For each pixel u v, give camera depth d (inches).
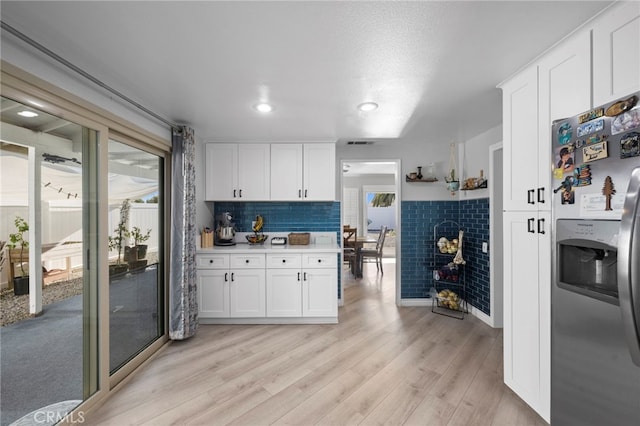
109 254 83.6
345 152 159.9
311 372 91.0
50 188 64.6
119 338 87.7
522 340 73.2
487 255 131.3
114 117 81.2
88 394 74.4
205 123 115.1
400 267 158.4
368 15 51.9
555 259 58.1
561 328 57.0
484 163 133.4
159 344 105.8
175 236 110.2
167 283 112.7
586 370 52.0
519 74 72.6
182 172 112.9
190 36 58.1
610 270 50.9
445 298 146.3
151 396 79.5
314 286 130.6
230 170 141.4
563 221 56.0
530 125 69.0
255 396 79.4
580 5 49.6
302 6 49.5
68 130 68.9
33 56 58.6
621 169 45.4
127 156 91.4
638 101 43.3
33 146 60.5
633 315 40.7
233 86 81.2
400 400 77.4
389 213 345.7
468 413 72.2
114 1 47.8
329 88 82.9
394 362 97.0
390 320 135.5
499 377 87.7
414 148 159.3
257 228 150.9
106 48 62.1
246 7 49.6
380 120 113.0
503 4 49.3
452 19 53.1
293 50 63.3
